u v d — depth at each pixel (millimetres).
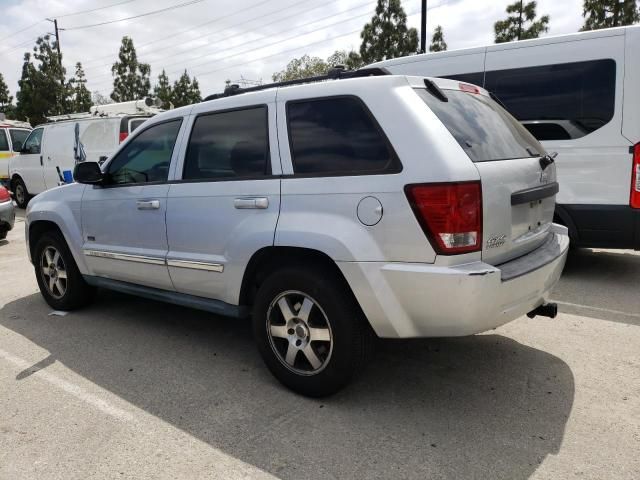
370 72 3266
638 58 5121
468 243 2680
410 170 2723
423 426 2898
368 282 2816
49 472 2547
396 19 22641
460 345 4004
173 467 2572
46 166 12812
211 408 3135
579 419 2945
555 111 5586
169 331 4465
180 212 3744
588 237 5508
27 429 2932
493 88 5988
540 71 5680
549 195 3406
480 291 2629
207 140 3719
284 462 2598
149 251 4039
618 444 2699
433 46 24328
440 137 2748
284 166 3225
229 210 3432
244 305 3553
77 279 4891
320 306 3051
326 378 3096
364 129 2941
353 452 2668
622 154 5230
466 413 3029
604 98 5301
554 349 3904
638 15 16578
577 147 5453
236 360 3842
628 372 3508
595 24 17141
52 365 3793
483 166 2799
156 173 4055
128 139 4344
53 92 36938
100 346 4145
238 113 3543
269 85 3871
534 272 2955
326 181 3002
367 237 2820
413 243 2701
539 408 3072
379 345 4027
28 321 4785
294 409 3107
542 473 2479
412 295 2736
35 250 5129
